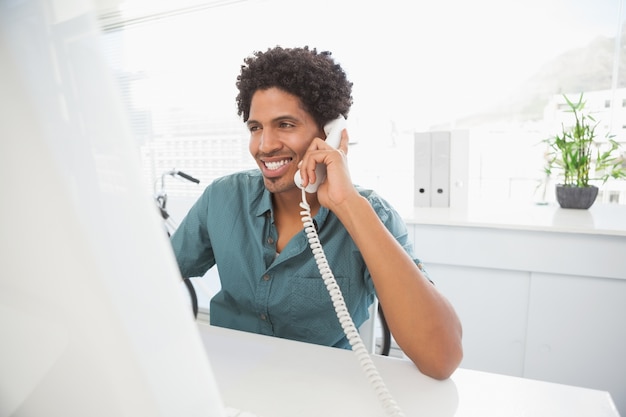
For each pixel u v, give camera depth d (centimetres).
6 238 18
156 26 260
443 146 183
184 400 22
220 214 97
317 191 78
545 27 196
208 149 260
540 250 147
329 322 86
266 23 238
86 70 17
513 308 156
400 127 226
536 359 155
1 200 18
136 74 270
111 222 18
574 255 143
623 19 183
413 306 65
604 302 143
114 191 18
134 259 19
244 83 85
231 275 93
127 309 19
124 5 257
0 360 22
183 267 105
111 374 20
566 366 151
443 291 165
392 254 69
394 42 220
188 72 257
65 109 17
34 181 17
